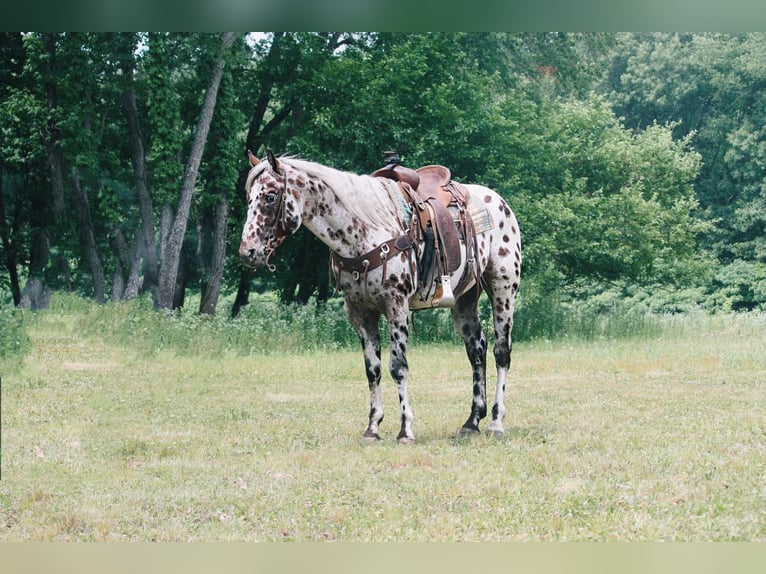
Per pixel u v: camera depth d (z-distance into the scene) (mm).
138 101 24594
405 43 25469
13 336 15891
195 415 10344
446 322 21766
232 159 24547
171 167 23078
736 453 7723
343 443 8383
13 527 5703
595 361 16469
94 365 15414
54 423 9719
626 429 9023
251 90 27797
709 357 16562
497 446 8133
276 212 7684
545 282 24969
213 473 7203
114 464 7586
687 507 5957
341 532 5551
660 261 30031
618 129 30484
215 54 22781
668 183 30172
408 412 8383
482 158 25828
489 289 9180
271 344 17938
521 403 11164
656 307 39156
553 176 28516
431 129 24703
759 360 16109
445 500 6238
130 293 24031
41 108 23500
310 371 14930
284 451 8070
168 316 19281
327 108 24766
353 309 8352
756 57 39469
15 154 25844
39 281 26562
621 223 26750
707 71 41000
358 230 7934
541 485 6625
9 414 10297
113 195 24344
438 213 8391
